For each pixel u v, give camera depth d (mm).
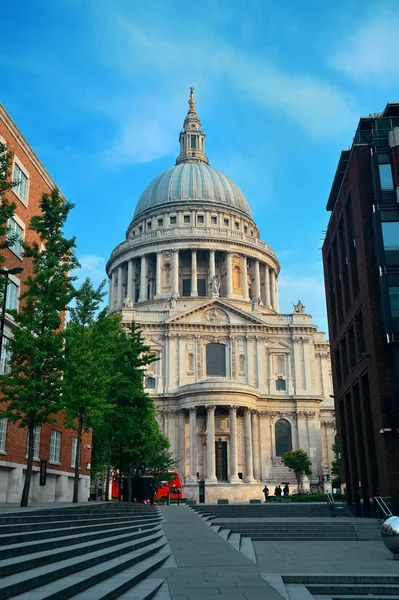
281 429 93938
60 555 14547
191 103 154625
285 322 99875
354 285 44812
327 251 55375
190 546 23250
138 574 14867
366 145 42875
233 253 118312
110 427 51281
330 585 15852
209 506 47938
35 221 34562
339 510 45938
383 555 23609
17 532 16562
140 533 24344
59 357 32281
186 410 89125
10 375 31500
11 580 11117
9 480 36906
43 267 33562
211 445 84562
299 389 96000
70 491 48906
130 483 51000
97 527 21828
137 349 55656
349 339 47094
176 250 116562
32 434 30656
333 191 52438
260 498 81312
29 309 32656
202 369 95375
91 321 44156
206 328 97250
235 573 16688
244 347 97438
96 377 41062
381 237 38844
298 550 25812
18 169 40844
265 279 124000
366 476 42875
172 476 77375
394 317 37250
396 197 39688
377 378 37406
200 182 131125
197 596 13117
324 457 99188
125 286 123250
